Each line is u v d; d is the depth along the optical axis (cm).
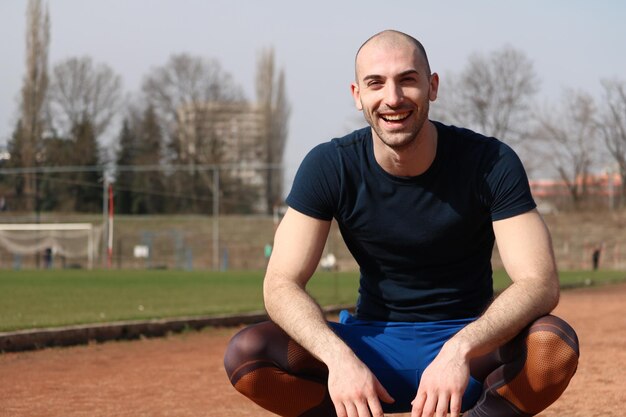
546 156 6438
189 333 1246
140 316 1290
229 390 721
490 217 376
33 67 6378
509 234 366
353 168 373
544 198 6788
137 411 621
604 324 1291
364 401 325
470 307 384
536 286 352
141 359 944
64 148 6525
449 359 328
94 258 5281
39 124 6388
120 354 991
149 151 7219
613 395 661
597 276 3800
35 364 898
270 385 367
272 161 7844
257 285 2611
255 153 7800
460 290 381
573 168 6444
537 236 365
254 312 1450
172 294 2108
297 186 381
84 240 5366
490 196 367
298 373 366
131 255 5441
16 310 1502
